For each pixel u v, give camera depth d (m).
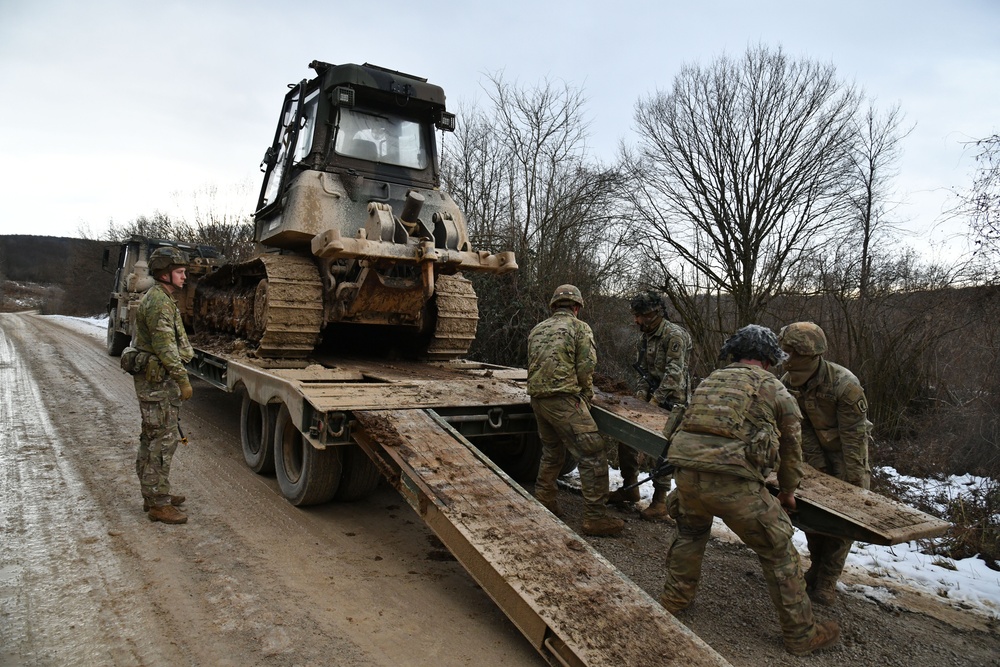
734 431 3.22
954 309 7.67
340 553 4.25
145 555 4.06
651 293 5.57
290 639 3.17
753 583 4.14
